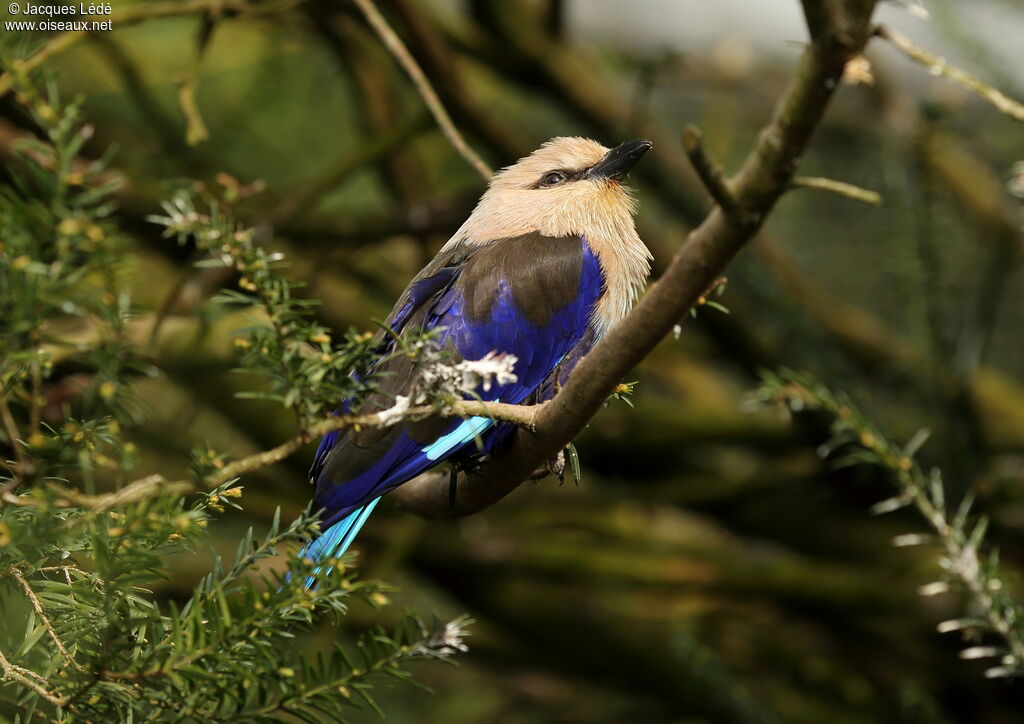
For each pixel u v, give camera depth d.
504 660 12.87
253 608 3.76
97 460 3.60
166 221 3.90
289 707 3.87
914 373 10.87
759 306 10.96
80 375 5.76
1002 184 11.89
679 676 11.96
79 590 3.96
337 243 11.27
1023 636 5.78
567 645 12.12
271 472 11.85
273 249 11.39
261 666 3.81
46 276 3.42
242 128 12.52
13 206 3.41
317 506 6.32
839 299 14.14
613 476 12.54
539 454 5.28
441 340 7.03
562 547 12.20
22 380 3.73
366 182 13.73
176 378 9.77
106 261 3.49
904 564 12.25
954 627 5.89
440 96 11.09
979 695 11.91
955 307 11.44
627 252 7.86
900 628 12.34
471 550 12.12
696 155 3.82
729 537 13.86
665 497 12.45
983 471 10.52
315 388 4.00
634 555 12.30
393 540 10.84
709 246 4.13
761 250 12.47
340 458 6.36
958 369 10.67
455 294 7.21
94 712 3.82
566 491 12.92
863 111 12.99
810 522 12.85
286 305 3.94
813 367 10.70
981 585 5.85
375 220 11.29
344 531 6.39
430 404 4.46
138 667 3.71
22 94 3.45
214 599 3.84
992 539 10.46
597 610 12.30
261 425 10.81
